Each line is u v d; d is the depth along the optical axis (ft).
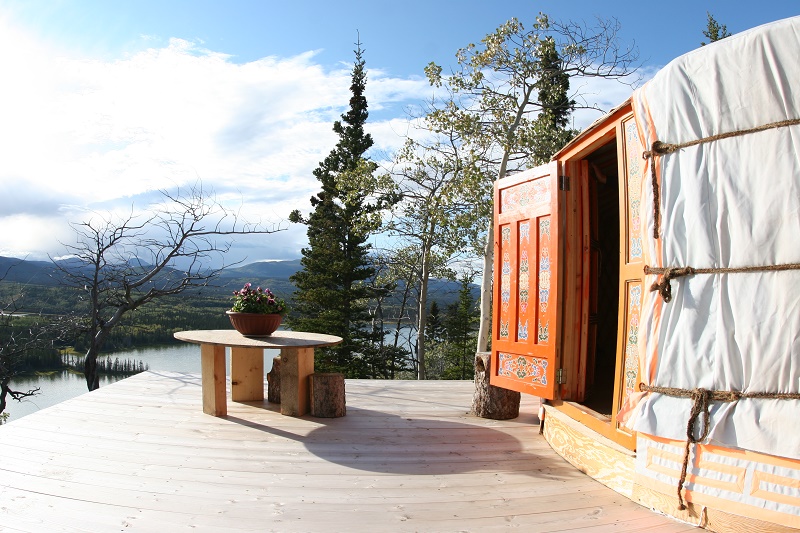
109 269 32.35
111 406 15.94
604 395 15.21
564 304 12.21
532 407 17.01
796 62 7.14
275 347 13.12
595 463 10.38
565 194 12.34
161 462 10.89
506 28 33.78
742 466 7.45
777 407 7.15
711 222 7.95
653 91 8.76
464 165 35.45
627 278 10.03
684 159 8.30
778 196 7.27
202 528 7.84
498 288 14.38
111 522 7.99
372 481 10.02
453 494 9.40
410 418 15.16
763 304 7.33
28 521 7.99
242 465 10.81
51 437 12.59
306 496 9.20
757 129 7.49
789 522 6.90
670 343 8.32
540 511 8.63
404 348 71.36
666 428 8.21
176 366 38.24
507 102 34.60
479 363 15.47
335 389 15.08
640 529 7.88
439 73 34.55
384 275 59.67
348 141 71.61
